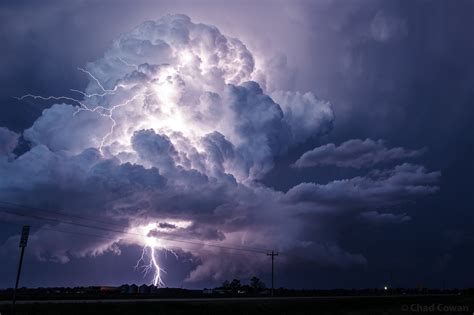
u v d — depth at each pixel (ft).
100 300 230.27
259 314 184.44
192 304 205.67
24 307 157.07
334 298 316.60
